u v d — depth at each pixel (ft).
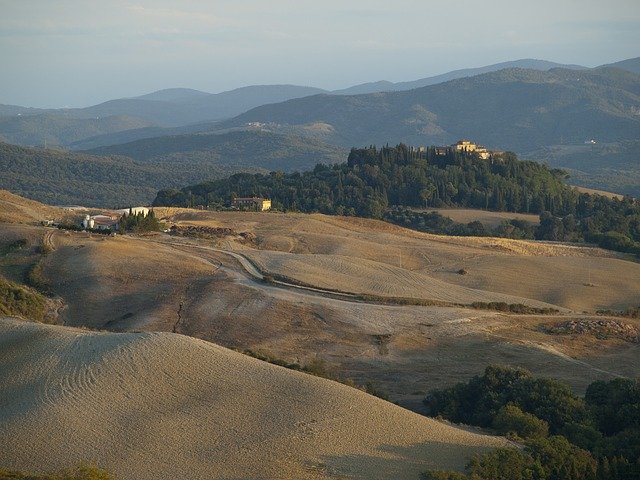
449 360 566.77
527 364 564.71
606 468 331.77
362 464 309.42
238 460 302.66
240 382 357.61
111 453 301.43
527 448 340.59
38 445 303.27
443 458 323.78
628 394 429.38
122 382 346.13
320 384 364.17
